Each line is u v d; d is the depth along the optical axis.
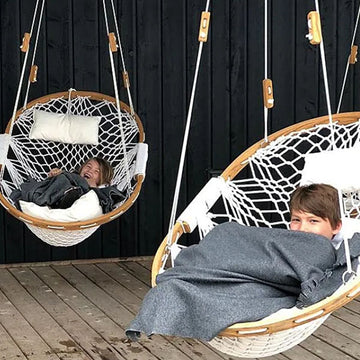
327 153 3.35
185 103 5.41
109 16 5.25
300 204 2.77
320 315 2.25
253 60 5.48
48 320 3.96
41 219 3.88
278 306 2.30
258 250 2.53
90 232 4.07
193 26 5.38
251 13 5.45
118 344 3.61
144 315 2.23
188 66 5.40
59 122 4.74
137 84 5.34
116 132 4.91
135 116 4.68
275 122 5.55
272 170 5.45
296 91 5.55
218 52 5.42
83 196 4.02
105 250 5.40
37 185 4.26
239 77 5.46
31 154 4.75
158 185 5.43
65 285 4.68
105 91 5.29
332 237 2.81
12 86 5.14
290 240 2.54
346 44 5.59
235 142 5.50
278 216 5.48
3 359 3.41
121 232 5.43
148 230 5.46
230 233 2.63
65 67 5.21
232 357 3.45
